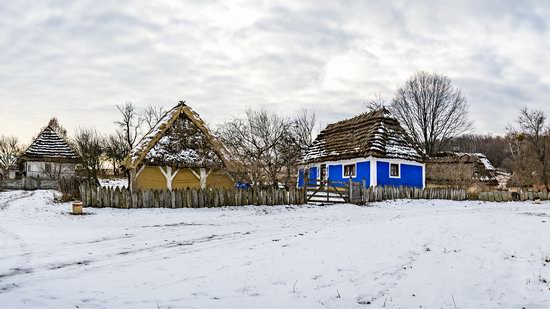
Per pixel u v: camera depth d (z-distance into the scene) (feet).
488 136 312.91
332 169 113.19
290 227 51.98
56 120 205.67
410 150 106.01
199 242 41.81
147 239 43.55
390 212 72.28
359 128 112.57
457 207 84.84
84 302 23.59
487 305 23.58
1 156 236.22
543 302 23.68
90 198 69.87
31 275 29.19
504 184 179.63
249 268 30.83
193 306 23.34
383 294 25.57
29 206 76.43
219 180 86.12
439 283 27.07
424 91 173.37
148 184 80.33
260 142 88.79
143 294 25.21
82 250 37.63
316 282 27.66
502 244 35.29
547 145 143.54
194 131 85.46
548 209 76.95
